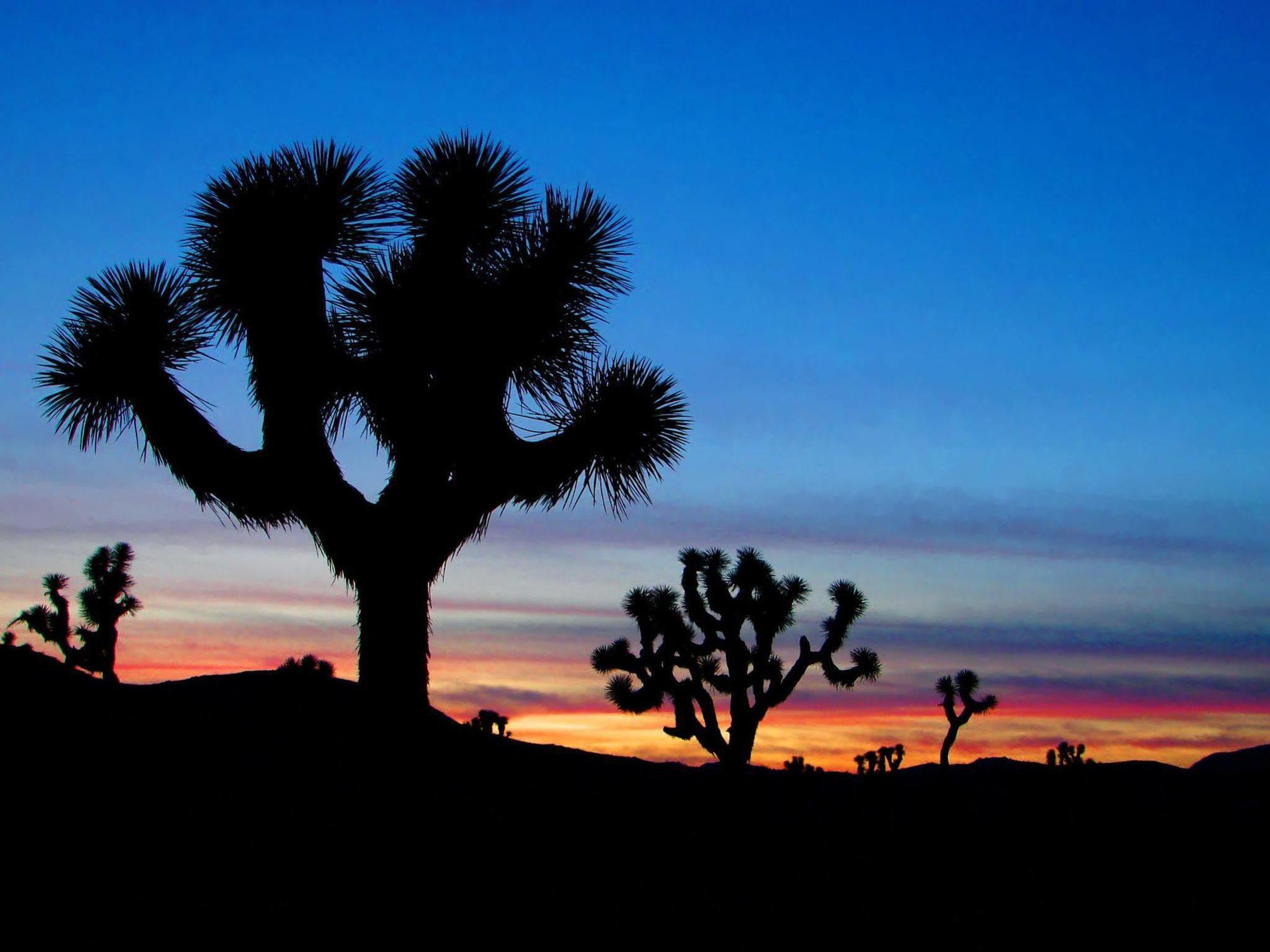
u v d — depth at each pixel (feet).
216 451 26.12
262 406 26.63
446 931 24.20
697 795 57.98
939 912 31.14
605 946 26.13
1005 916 30.76
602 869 36.29
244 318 26.89
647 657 53.06
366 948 23.29
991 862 39.29
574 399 27.99
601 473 27.22
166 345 27.04
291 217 26.50
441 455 25.84
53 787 36.58
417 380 26.21
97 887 27.94
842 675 51.93
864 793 60.54
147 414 26.16
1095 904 31.86
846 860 40.22
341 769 45.42
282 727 52.54
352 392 27.61
